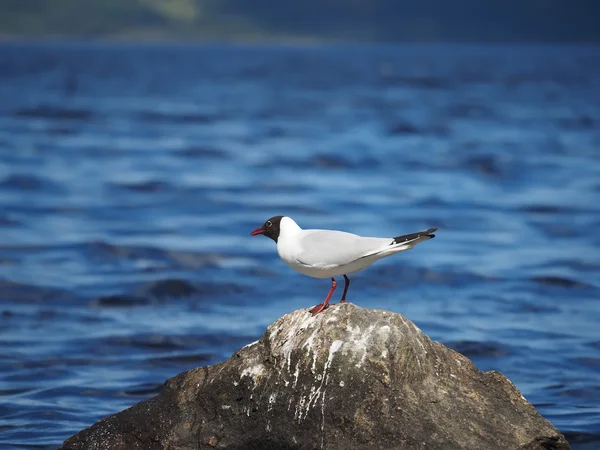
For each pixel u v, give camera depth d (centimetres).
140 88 7612
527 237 2077
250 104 5928
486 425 727
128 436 790
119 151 3469
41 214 2238
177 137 3978
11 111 5053
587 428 952
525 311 1482
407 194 2602
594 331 1358
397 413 716
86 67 12388
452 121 4803
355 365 734
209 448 758
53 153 3362
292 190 2647
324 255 769
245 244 1969
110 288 1602
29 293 1559
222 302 1548
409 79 9562
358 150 3572
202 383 798
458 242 2019
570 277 1698
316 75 10594
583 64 14538
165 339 1314
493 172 3042
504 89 7769
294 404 740
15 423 966
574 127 4497
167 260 1825
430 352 775
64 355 1230
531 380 1131
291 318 788
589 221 2241
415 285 1667
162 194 2544
